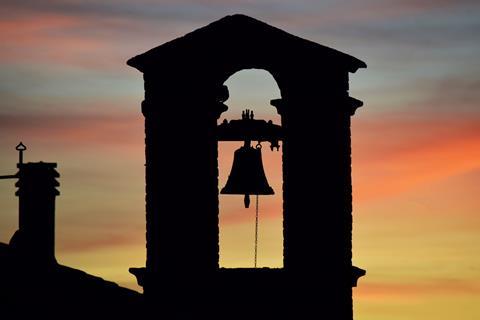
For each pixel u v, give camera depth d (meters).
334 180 40.94
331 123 40.88
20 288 44.53
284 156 40.81
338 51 40.66
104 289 45.56
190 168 40.62
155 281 40.66
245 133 40.78
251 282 39.94
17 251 47.78
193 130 40.62
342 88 41.03
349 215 41.34
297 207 40.66
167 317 40.38
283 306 40.00
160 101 40.81
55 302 43.91
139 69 41.03
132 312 43.56
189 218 40.56
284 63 40.47
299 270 40.50
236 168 42.47
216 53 40.41
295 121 40.66
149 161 41.00
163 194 40.78
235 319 39.88
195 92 40.53
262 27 40.34
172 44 40.41
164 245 40.69
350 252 41.31
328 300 40.41
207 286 40.09
